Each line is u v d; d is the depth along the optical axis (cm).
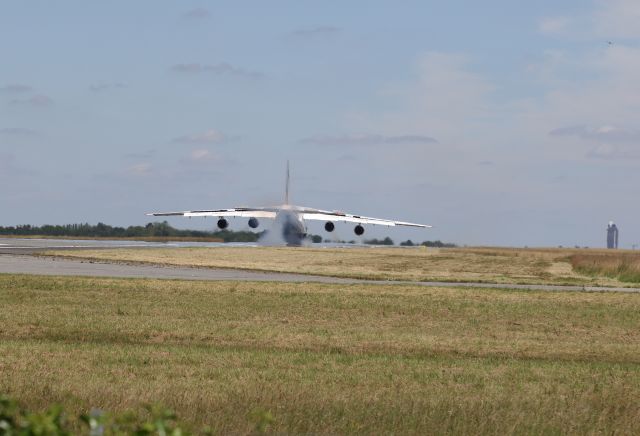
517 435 5506
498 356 8756
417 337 9719
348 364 7750
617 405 6319
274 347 8931
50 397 5975
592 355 8988
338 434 5453
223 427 5434
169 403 5872
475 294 14275
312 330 10094
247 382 6744
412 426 5631
